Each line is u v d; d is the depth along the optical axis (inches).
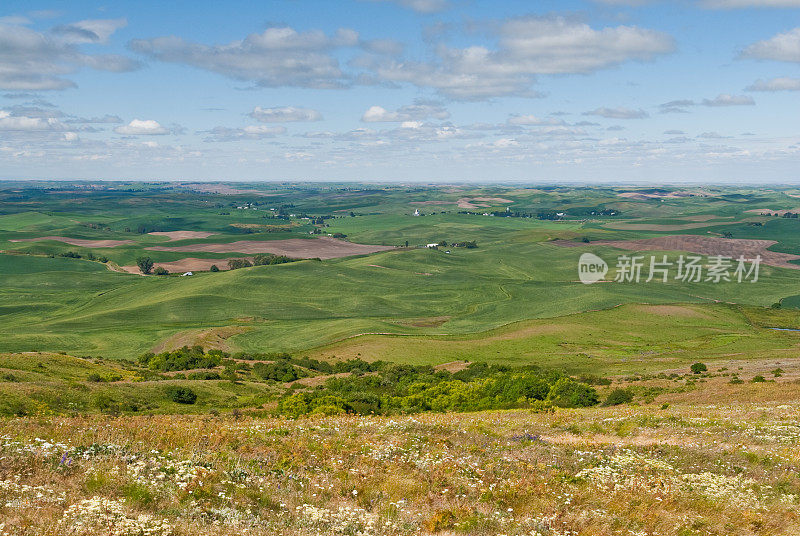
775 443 911.0
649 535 513.7
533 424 1182.9
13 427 730.8
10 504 427.5
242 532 431.2
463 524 490.3
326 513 490.0
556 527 517.7
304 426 958.4
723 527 536.1
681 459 805.2
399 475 640.4
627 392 2108.8
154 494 491.2
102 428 750.5
